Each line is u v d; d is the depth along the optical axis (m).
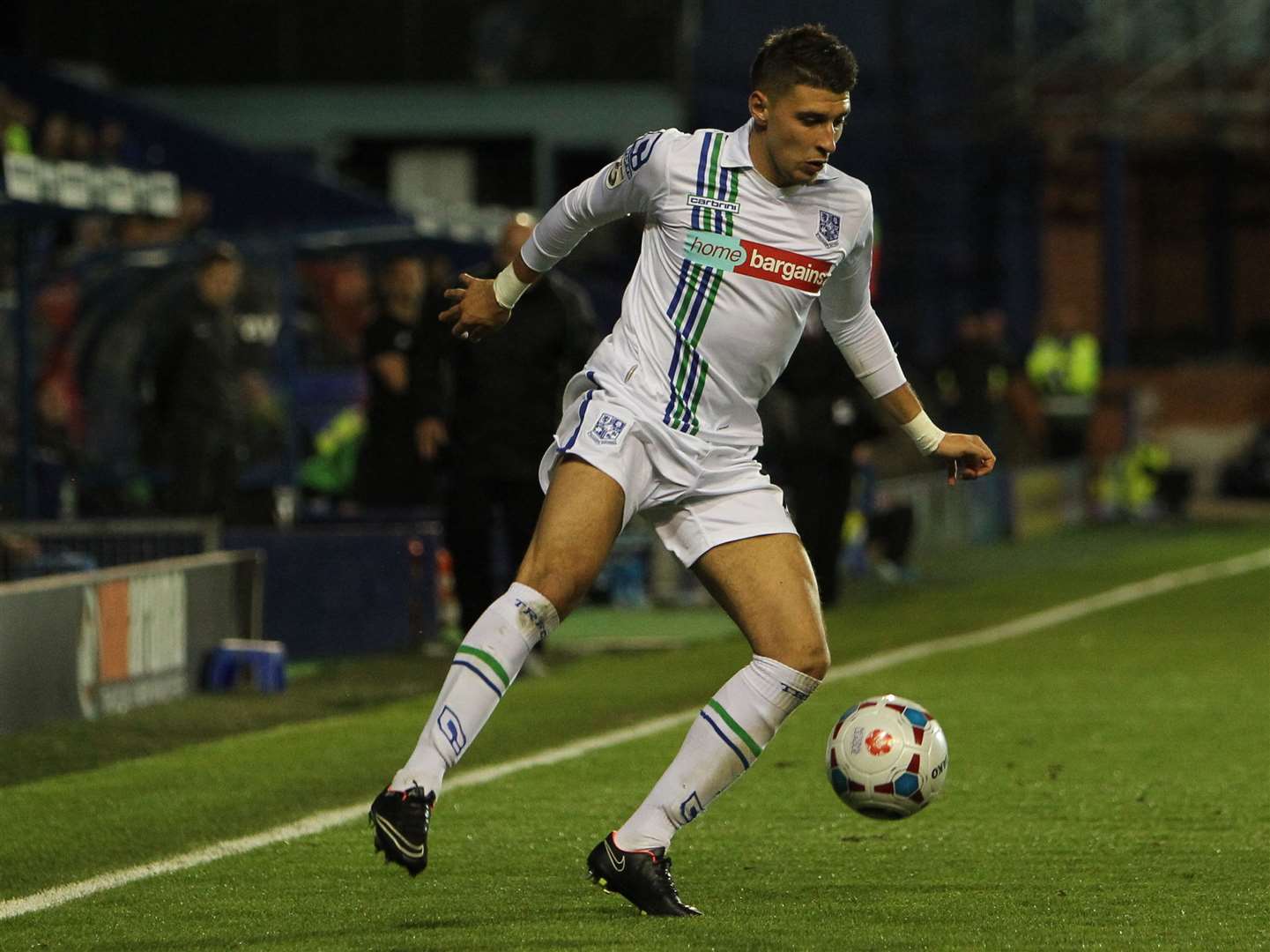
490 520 39.72
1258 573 62.56
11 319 57.03
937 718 33.34
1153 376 111.38
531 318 38.88
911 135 116.19
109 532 39.56
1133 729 32.12
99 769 28.94
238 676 37.84
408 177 104.00
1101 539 78.56
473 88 103.56
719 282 18.59
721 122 114.62
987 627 48.09
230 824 24.39
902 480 76.38
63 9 101.69
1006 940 17.95
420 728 32.47
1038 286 120.19
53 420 52.69
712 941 17.80
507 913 19.12
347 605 43.50
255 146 103.12
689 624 49.91
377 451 51.00
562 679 39.06
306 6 102.75
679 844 22.94
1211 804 25.56
